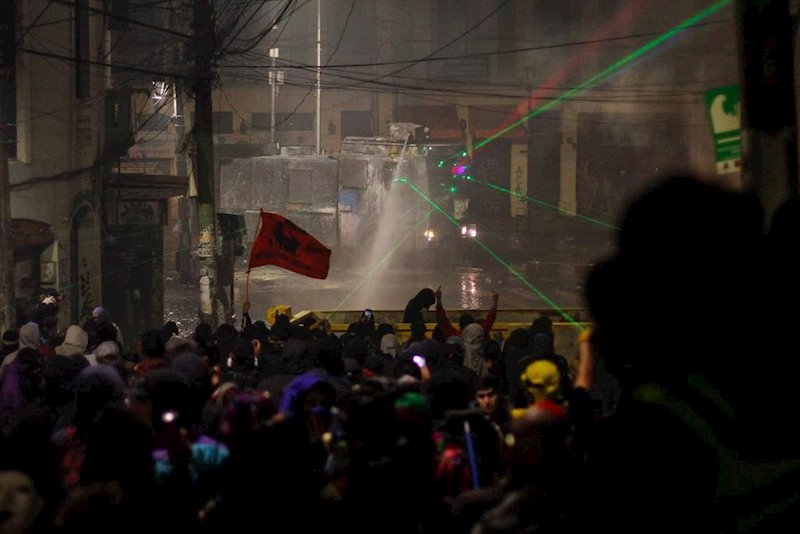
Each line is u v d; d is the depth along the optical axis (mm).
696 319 3363
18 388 11352
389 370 10078
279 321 13805
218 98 82438
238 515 5430
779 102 10922
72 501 4883
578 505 3924
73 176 29906
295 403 6508
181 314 39469
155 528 5008
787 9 10930
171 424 5660
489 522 4160
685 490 3549
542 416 5039
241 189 58000
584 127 81000
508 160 81875
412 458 5484
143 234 33812
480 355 15375
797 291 3371
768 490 3504
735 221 3342
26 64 27750
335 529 5465
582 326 19484
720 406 3490
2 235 22625
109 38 34875
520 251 63219
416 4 81062
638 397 3576
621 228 3385
